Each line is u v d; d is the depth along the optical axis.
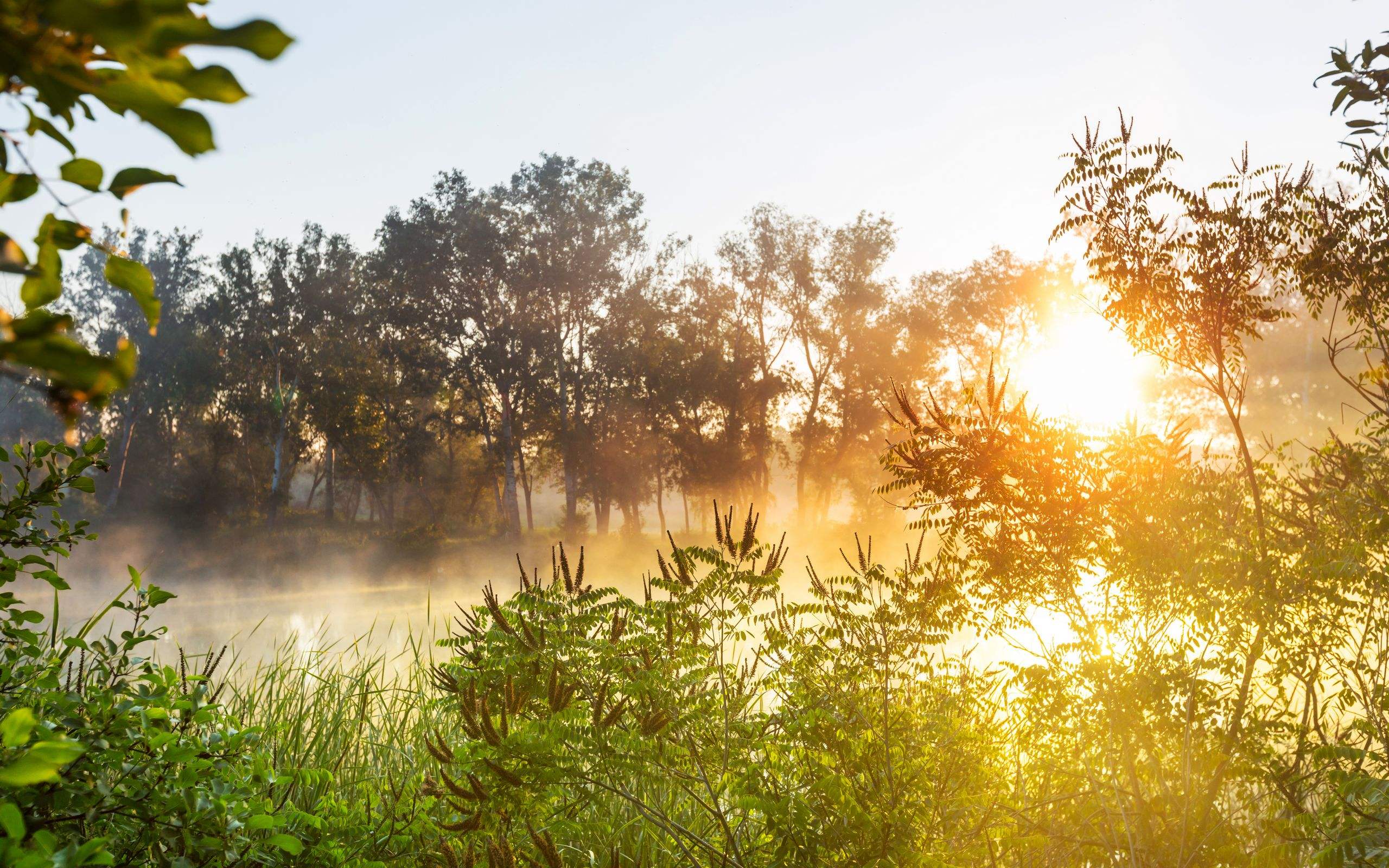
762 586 4.25
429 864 4.07
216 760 3.30
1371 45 4.44
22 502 3.38
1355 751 3.44
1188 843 3.97
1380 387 4.95
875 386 58.19
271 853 3.35
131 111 0.88
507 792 3.91
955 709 4.09
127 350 0.96
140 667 3.42
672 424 60.88
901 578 4.21
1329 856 3.07
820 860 3.62
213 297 62.47
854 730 3.88
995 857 3.93
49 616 24.19
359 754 5.63
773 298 61.06
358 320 62.22
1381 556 4.21
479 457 69.50
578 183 60.69
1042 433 4.31
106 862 1.73
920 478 4.43
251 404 60.09
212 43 0.81
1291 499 4.63
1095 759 4.24
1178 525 4.22
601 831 4.39
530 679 4.27
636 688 3.92
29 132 1.00
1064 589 4.28
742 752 4.07
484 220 58.03
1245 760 4.07
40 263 1.05
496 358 58.19
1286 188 5.07
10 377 0.94
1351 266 4.94
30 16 0.81
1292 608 4.25
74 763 2.73
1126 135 5.27
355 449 59.03
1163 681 4.00
